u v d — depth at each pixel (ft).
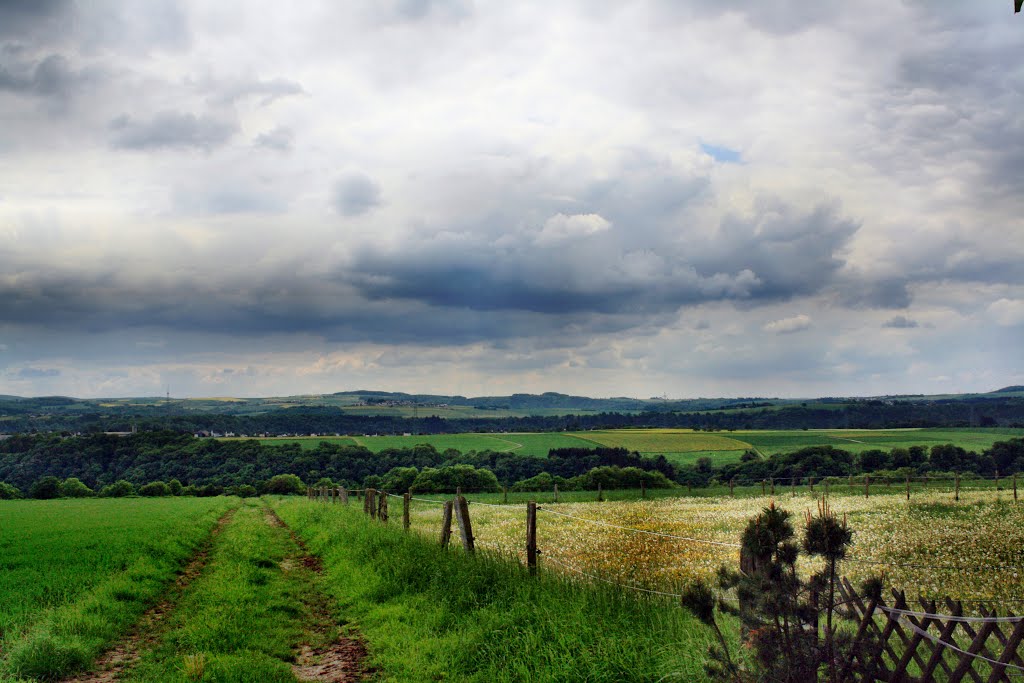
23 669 28.58
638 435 483.51
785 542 18.75
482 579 38.40
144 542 70.23
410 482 322.34
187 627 36.19
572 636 27.43
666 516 109.81
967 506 105.40
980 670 18.62
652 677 23.95
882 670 18.28
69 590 45.24
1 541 76.48
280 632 35.94
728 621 24.90
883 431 449.06
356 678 28.48
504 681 26.00
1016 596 41.24
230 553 64.59
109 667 30.76
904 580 47.21
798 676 17.38
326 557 60.59
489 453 388.57
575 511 127.54
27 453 410.52
